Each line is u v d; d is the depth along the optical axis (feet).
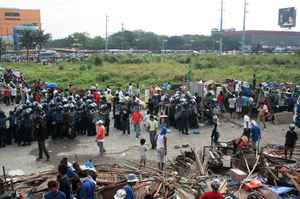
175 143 77.30
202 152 64.85
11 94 115.34
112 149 72.84
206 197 34.37
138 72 196.44
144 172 55.98
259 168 56.95
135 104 91.91
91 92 103.50
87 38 545.44
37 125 65.67
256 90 109.40
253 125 69.82
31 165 63.05
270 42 593.01
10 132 75.00
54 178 52.26
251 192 49.01
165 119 90.74
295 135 64.85
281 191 48.55
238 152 60.64
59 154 69.46
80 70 217.56
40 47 347.77
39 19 579.89
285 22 510.17
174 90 122.11
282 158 63.26
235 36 601.21
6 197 42.37
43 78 178.09
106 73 187.62
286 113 96.99
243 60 271.28
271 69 223.30
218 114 98.37
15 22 565.12
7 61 311.47
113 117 96.12
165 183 50.83
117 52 410.93
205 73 194.59
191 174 55.98
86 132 83.30
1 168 61.11
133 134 84.84
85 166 49.29
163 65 242.58
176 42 556.10
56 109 78.74
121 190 36.76
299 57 285.84
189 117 88.33
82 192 38.04
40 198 45.44
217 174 57.41
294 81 171.63
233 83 117.70
